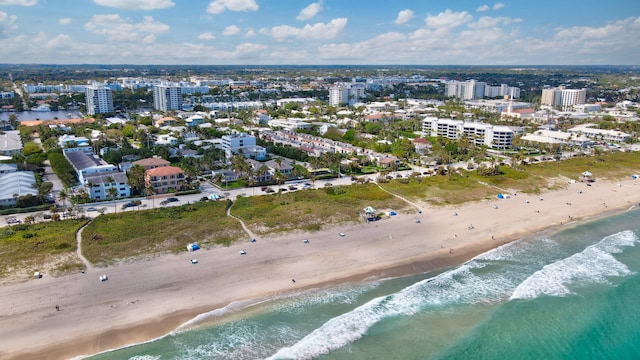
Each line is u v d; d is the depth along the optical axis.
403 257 108.00
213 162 190.62
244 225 121.56
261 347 74.50
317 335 77.94
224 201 140.62
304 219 125.56
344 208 135.62
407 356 74.00
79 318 79.62
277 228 119.50
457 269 102.88
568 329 82.19
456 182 170.12
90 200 142.12
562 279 99.25
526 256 111.00
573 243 119.75
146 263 98.81
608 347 77.94
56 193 150.75
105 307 83.00
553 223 134.38
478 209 143.12
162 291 88.81
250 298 88.25
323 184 167.50
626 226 133.12
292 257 104.81
